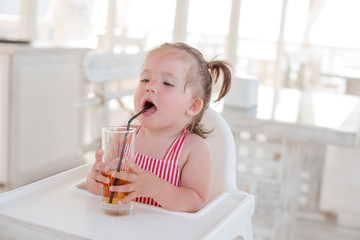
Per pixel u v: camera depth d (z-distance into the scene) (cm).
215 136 108
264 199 195
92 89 388
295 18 579
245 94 199
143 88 87
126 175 74
